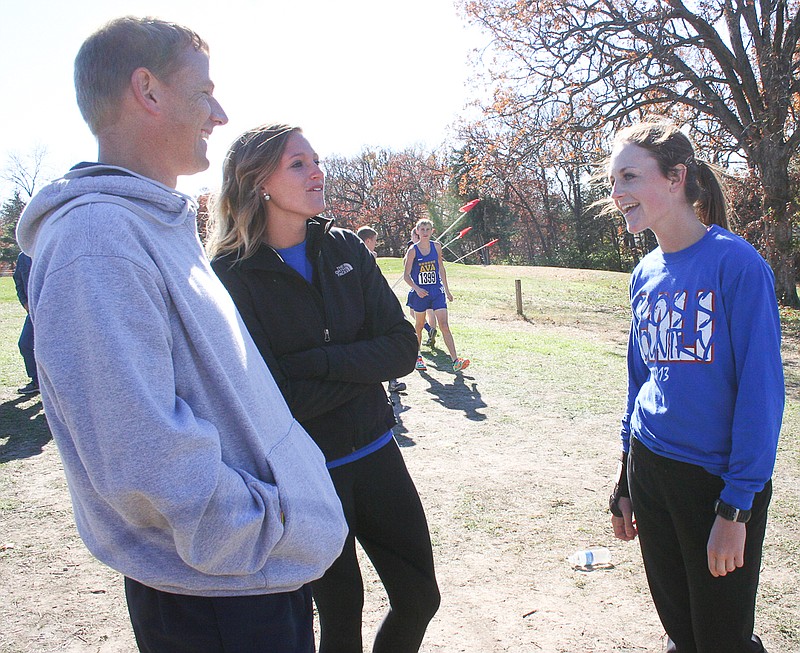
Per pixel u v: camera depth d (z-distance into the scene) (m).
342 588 2.09
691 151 2.01
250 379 1.41
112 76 1.34
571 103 18.77
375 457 2.15
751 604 1.97
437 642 2.84
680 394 1.96
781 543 3.76
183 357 1.28
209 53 1.48
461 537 3.84
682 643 2.15
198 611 1.33
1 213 50.47
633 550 3.67
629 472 2.22
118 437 1.12
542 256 54.50
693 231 2.02
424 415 6.58
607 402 7.07
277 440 1.45
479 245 54.47
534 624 2.96
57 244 1.18
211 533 1.21
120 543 1.28
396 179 58.22
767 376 1.81
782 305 19.38
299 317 2.07
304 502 1.43
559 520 4.07
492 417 6.50
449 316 14.47
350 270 2.20
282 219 2.12
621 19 18.23
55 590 3.24
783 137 19.73
